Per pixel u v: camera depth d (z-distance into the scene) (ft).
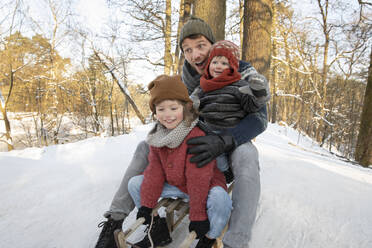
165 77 3.88
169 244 4.11
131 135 13.48
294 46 53.06
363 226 4.37
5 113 32.37
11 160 8.26
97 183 6.48
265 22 11.79
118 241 2.94
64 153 9.76
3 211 5.07
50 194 5.84
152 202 3.67
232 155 3.90
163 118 3.75
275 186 6.10
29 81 42.60
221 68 4.50
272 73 56.29
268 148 11.76
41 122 42.73
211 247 3.48
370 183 6.72
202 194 3.40
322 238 4.12
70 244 4.16
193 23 5.19
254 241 4.17
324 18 45.24
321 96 50.98
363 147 19.21
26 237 4.29
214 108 4.30
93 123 47.29
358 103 66.23
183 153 3.69
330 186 6.15
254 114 4.19
